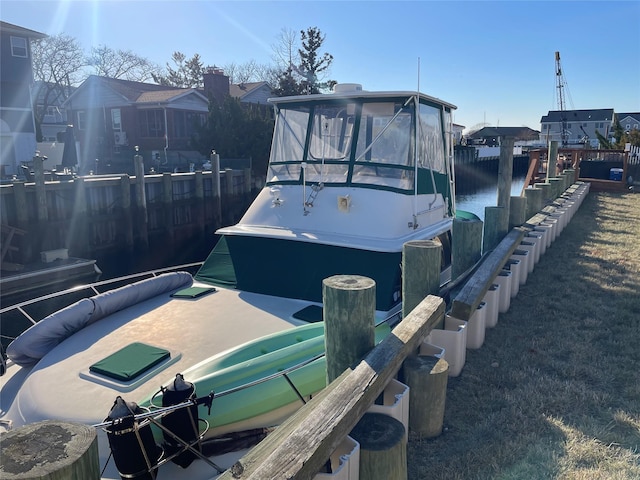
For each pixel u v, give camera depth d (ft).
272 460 7.11
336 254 17.16
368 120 19.22
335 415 8.19
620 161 72.28
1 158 88.48
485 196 119.14
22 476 5.54
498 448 10.76
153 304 16.37
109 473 9.68
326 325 10.83
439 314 13.55
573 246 31.37
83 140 129.39
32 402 10.95
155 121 118.93
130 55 199.00
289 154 20.56
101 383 11.23
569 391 13.07
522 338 16.87
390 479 8.64
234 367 11.15
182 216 72.79
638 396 12.75
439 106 21.85
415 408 11.27
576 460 10.27
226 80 127.54
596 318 18.61
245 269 18.21
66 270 49.44
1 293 44.06
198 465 9.98
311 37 123.75
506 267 21.06
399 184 18.53
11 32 89.45
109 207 61.72
